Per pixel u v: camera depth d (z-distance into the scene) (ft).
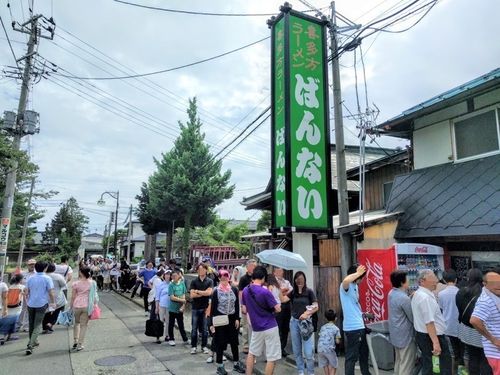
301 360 18.75
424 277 15.29
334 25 27.14
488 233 18.56
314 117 25.09
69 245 155.53
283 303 22.93
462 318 14.94
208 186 70.44
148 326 26.21
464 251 22.44
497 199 19.90
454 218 21.08
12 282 27.61
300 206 23.68
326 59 26.32
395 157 33.63
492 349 12.48
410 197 25.55
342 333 23.26
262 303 17.28
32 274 27.61
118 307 46.03
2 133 35.83
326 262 33.68
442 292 17.88
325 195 24.56
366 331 17.22
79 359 22.36
